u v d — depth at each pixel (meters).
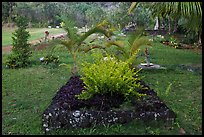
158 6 6.06
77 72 7.00
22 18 8.46
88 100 4.41
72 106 4.25
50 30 15.95
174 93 5.76
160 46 11.28
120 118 4.14
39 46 9.88
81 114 4.12
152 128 4.07
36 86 6.34
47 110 4.20
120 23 14.79
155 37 12.96
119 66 4.80
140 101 4.45
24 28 8.42
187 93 5.78
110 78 4.47
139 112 4.17
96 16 15.46
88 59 8.58
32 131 4.13
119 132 3.99
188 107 4.98
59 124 4.11
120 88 4.52
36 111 4.84
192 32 11.75
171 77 6.87
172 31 14.27
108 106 4.25
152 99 4.55
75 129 4.10
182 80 6.65
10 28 16.61
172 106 5.00
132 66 6.43
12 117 4.64
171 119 4.20
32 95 5.74
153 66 7.56
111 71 4.57
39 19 17.94
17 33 8.30
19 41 8.26
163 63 8.27
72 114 4.12
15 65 7.96
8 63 8.00
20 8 17.56
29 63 8.31
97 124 4.12
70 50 6.54
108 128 4.07
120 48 6.49
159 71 7.27
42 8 17.97
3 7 17.12
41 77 7.04
